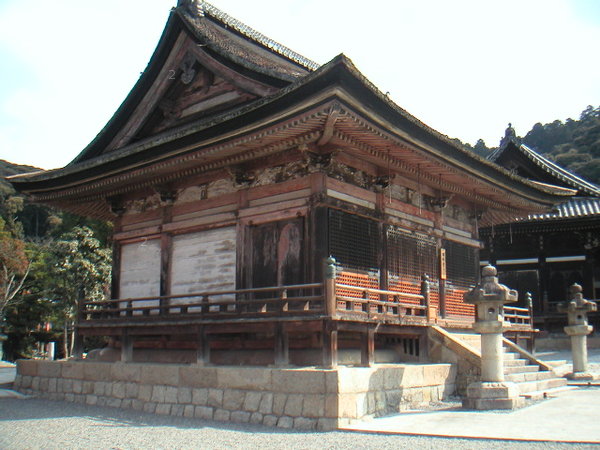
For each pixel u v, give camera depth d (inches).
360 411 472.7
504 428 411.5
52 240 2138.3
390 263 701.9
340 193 632.4
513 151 1477.6
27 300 1994.3
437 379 583.2
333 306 485.7
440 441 382.0
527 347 882.8
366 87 499.8
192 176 748.0
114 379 650.2
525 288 1334.9
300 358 581.6
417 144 605.6
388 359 645.9
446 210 836.0
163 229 771.4
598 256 1286.9
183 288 741.9
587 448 348.2
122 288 829.2
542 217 1266.0
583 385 677.9
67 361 724.7
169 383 584.1
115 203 851.4
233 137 591.2
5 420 544.1
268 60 813.2
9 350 2021.4
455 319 802.2
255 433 443.2
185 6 763.4
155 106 789.2
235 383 522.9
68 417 557.3
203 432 454.9
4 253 1861.5
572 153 3331.7
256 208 662.5
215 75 739.4
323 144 601.6
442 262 796.6
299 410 469.7
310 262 602.9
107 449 395.9
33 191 854.5
